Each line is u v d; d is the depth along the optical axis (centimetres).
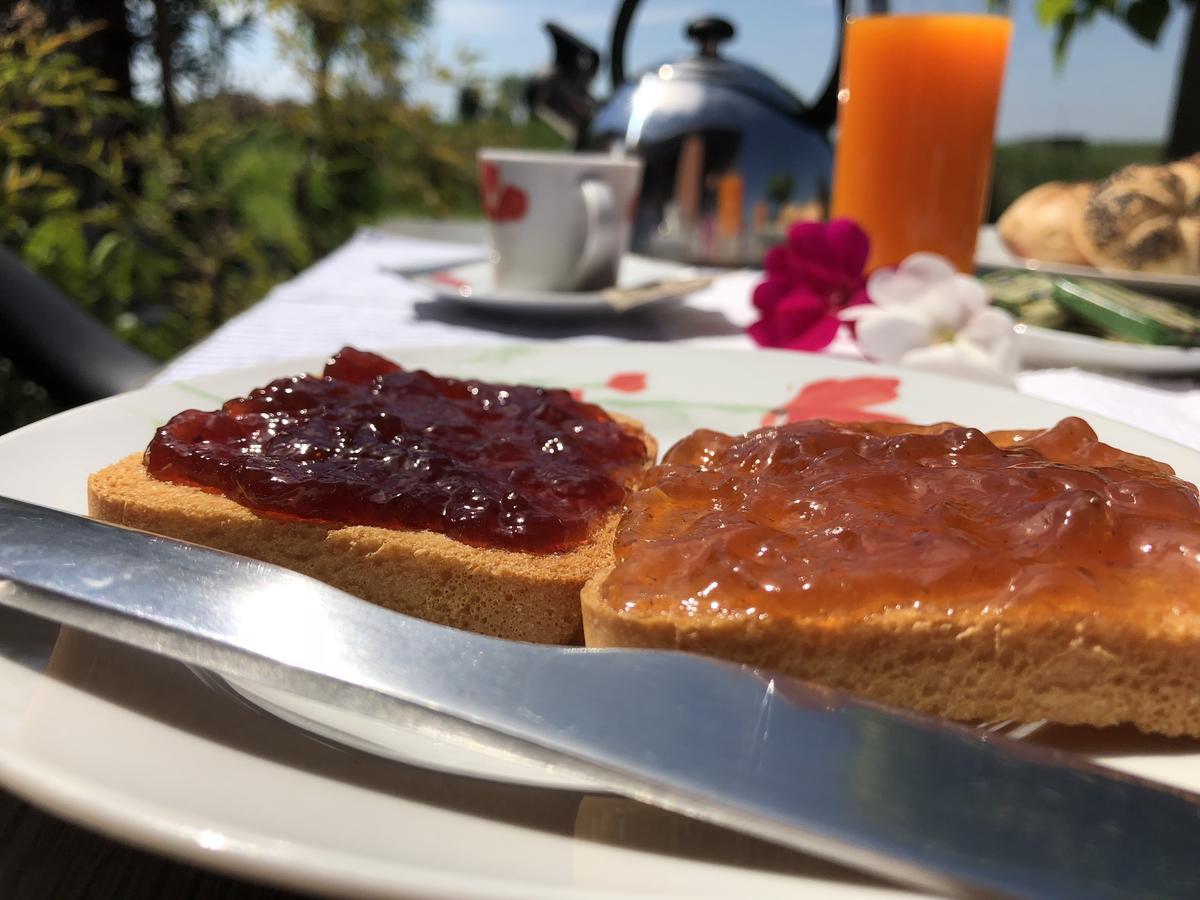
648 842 12
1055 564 16
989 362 35
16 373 58
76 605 15
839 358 31
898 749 12
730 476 20
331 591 15
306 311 46
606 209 46
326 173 89
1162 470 21
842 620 16
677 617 16
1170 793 12
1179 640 15
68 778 11
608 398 30
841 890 11
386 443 22
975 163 48
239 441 22
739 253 60
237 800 12
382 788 13
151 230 72
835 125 60
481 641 14
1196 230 45
